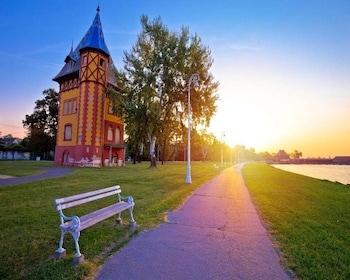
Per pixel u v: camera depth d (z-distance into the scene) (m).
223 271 3.69
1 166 26.69
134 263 3.89
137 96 29.31
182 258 4.12
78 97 33.03
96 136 31.69
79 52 33.56
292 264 3.94
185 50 28.25
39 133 55.66
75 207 7.70
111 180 15.19
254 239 5.16
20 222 5.93
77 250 3.87
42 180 13.92
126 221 6.27
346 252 4.52
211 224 6.23
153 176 18.53
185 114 32.16
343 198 11.88
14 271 3.55
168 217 6.83
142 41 30.03
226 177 20.86
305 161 157.00
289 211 7.88
